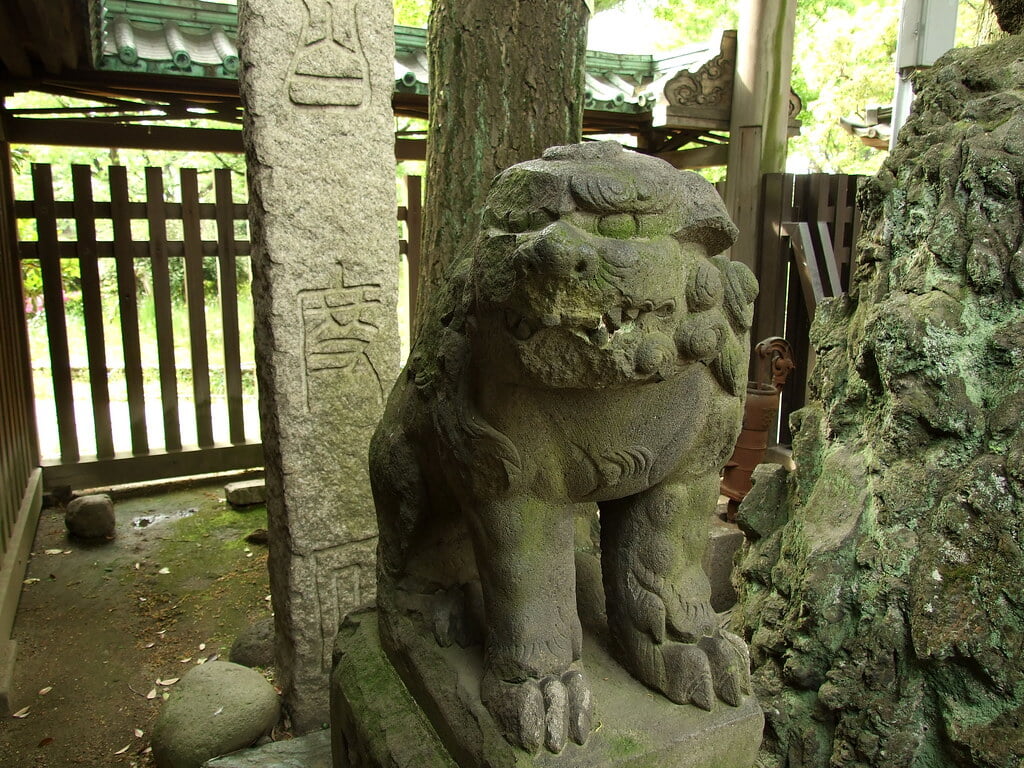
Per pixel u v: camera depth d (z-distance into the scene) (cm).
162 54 361
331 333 227
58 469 414
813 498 173
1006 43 171
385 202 229
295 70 213
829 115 773
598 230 92
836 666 155
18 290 403
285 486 226
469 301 102
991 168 150
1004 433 143
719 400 111
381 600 148
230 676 224
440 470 126
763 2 394
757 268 400
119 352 812
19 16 292
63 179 846
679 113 409
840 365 182
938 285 156
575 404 102
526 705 109
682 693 117
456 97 197
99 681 269
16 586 317
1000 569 137
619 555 122
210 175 895
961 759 138
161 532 391
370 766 128
